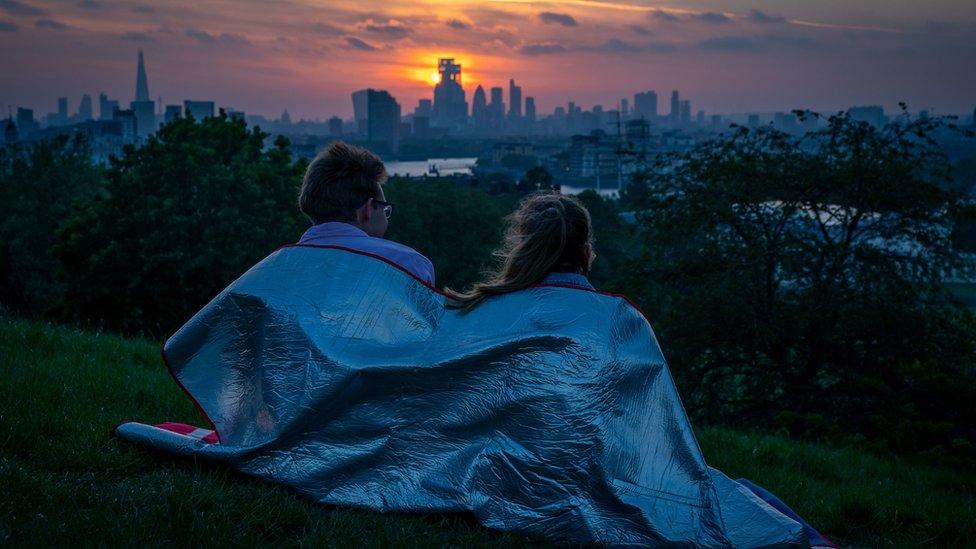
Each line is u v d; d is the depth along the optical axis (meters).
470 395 4.18
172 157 32.28
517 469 4.10
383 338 4.37
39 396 6.16
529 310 4.25
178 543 3.75
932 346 18.53
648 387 4.16
